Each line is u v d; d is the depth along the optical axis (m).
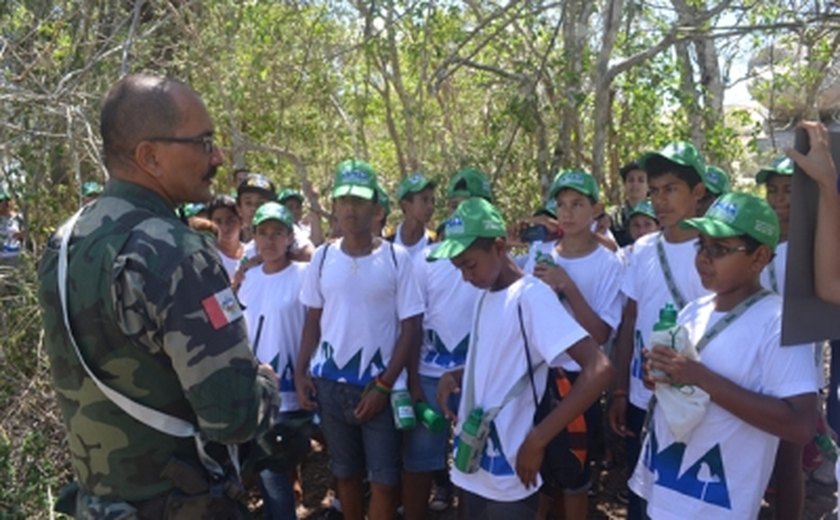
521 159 7.59
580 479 2.96
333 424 3.76
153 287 1.92
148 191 2.09
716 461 2.54
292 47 7.97
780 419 2.42
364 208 3.71
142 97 2.04
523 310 2.77
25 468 3.77
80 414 2.03
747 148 8.07
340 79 8.54
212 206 4.95
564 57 6.52
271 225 4.12
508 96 7.84
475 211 2.81
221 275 2.02
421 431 3.65
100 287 1.95
